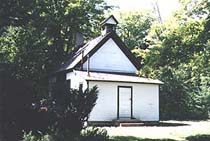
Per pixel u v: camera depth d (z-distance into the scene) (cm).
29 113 1402
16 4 1638
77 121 1470
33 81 1483
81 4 3766
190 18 1934
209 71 2142
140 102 3083
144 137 1925
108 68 3219
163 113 3753
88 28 4147
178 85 3784
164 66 2022
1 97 1359
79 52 3422
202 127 2527
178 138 1934
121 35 5109
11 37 2891
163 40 1975
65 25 3641
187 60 1975
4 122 1375
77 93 1484
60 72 3403
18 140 1395
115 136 1923
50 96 1479
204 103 3838
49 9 2061
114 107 2953
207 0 1884
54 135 1404
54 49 3869
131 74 3259
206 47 1936
